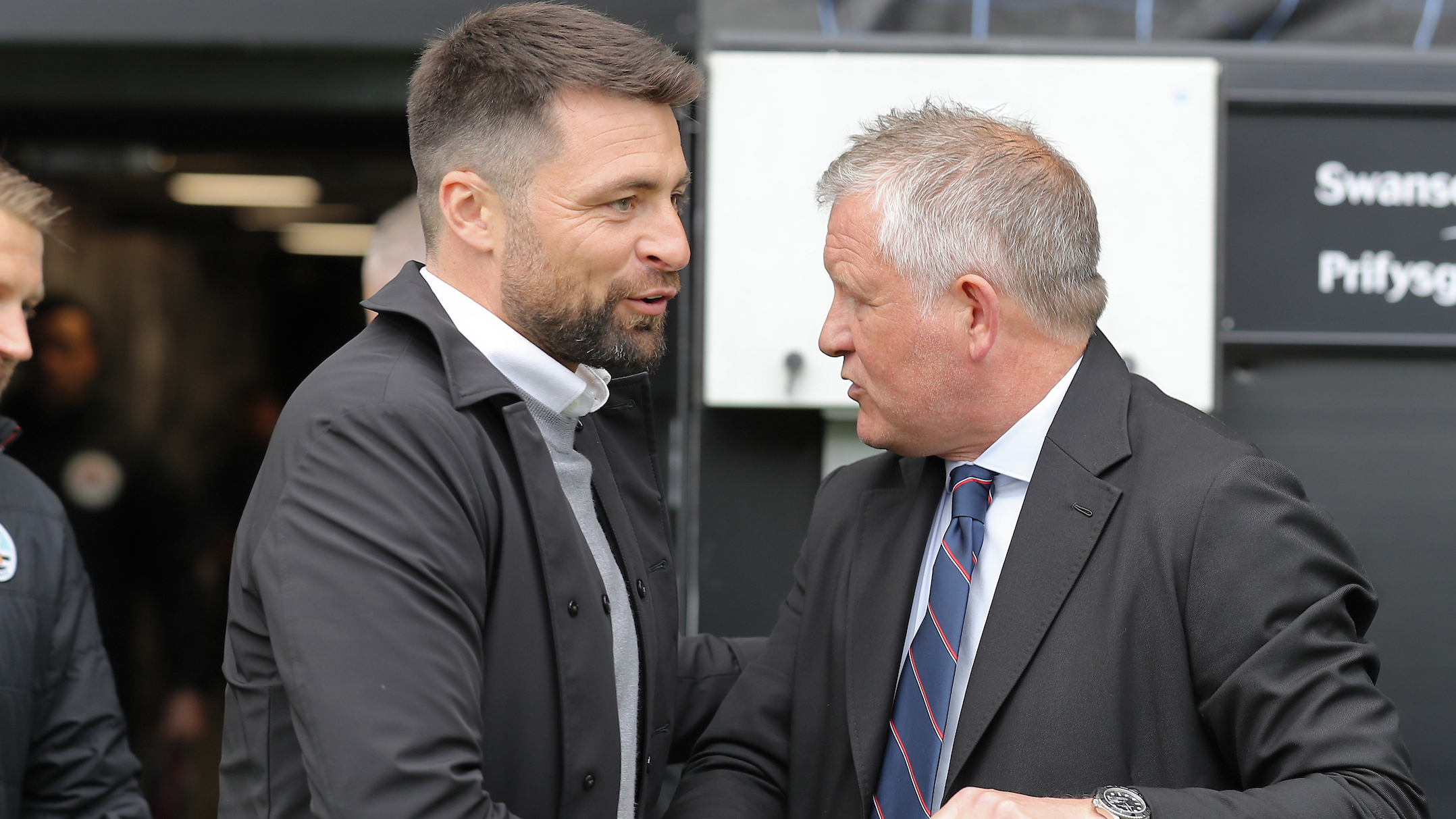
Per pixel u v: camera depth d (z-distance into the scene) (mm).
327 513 1556
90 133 4074
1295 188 3518
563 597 1727
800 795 2174
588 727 1736
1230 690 1733
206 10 3549
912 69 3322
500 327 1826
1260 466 1818
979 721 1853
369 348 1753
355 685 1487
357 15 3555
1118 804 1646
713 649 2543
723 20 3533
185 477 5773
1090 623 1849
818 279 3336
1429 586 3545
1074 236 1956
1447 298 3518
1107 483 1904
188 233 6984
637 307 1822
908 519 2148
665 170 1790
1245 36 3541
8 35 3527
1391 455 3561
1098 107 3318
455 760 1499
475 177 1792
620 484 2066
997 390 1974
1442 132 3500
